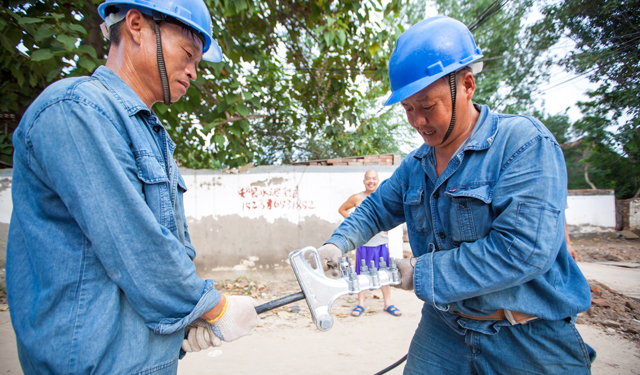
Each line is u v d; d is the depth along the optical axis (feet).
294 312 14.37
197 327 4.00
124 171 3.34
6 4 12.58
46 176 3.28
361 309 14.12
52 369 3.15
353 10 17.51
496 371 4.42
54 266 3.21
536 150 3.77
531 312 4.06
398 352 10.67
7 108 16.57
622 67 34.42
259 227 20.26
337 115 24.08
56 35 11.00
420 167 4.96
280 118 25.35
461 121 4.22
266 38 20.44
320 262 4.38
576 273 4.42
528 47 38.24
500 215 3.76
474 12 39.96
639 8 31.35
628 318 13.11
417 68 3.97
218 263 20.02
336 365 9.80
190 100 14.75
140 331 3.46
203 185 20.06
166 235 3.39
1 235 18.38
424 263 4.08
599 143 44.37
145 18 3.80
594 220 39.60
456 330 4.65
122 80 3.76
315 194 20.59
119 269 3.22
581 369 4.25
